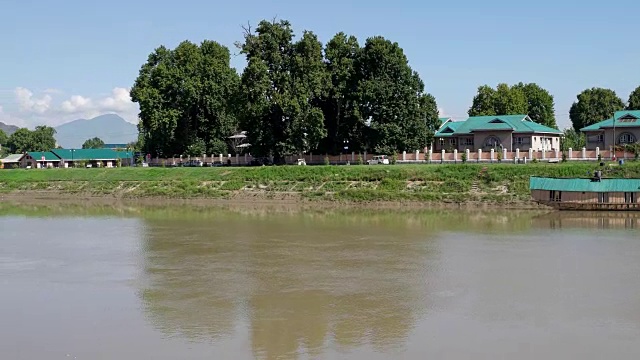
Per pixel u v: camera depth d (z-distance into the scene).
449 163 78.00
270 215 58.03
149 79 100.94
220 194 75.12
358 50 86.88
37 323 23.62
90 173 89.38
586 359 19.17
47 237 45.53
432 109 99.38
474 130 91.81
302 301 26.16
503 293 27.08
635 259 34.00
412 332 21.92
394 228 47.41
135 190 81.25
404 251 37.38
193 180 80.69
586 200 56.28
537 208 58.53
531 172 64.69
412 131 85.62
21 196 84.88
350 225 49.56
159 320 23.77
